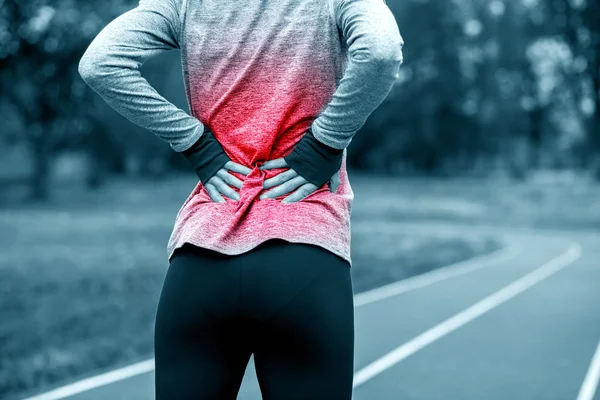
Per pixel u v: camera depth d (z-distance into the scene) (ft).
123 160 203.51
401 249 65.98
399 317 28.94
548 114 231.30
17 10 97.71
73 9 105.19
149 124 5.20
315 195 5.06
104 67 5.08
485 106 233.55
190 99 5.48
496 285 40.06
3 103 124.67
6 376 17.84
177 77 142.20
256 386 17.63
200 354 4.86
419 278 43.86
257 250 4.82
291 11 5.15
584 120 200.34
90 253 51.49
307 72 5.09
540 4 199.31
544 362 21.02
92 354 20.85
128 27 5.22
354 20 4.83
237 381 5.08
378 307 31.71
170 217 104.17
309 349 4.69
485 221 120.98
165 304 4.96
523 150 252.01
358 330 26.03
